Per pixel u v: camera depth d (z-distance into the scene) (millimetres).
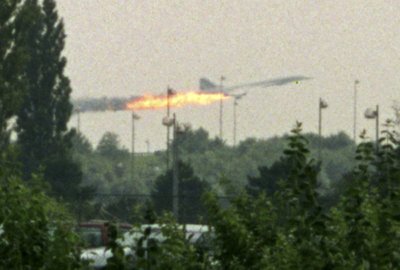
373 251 31281
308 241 31141
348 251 31328
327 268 30734
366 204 31719
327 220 31266
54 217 27656
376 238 31375
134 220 32281
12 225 26609
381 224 31438
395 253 31250
